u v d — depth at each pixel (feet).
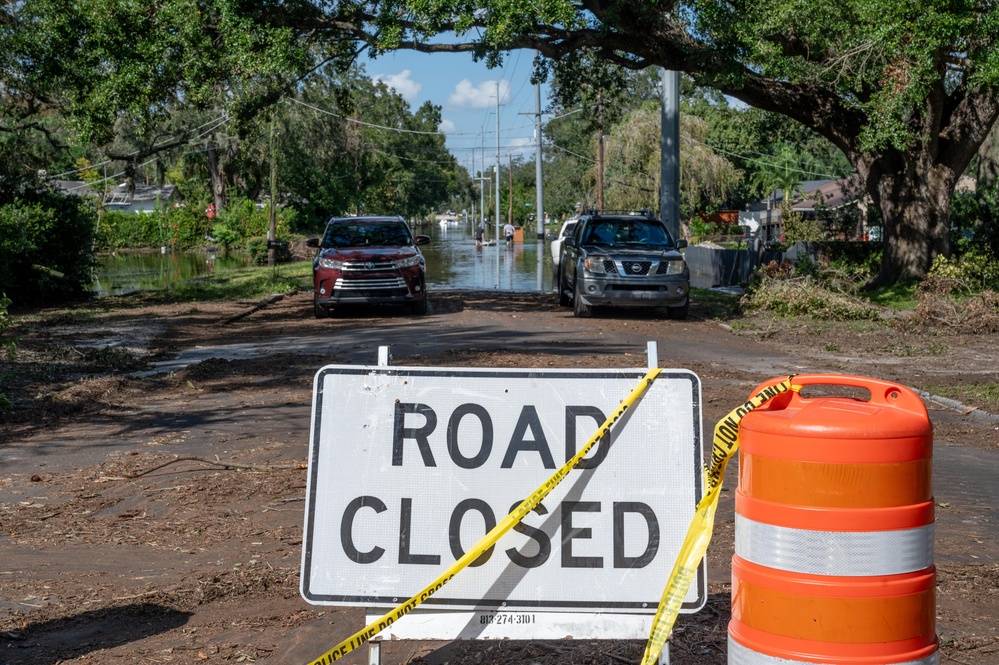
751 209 275.39
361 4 67.82
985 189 93.91
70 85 73.61
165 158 216.33
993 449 27.22
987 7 64.49
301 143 209.26
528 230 431.02
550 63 84.02
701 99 245.45
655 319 63.67
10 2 74.02
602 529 11.35
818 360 44.91
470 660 13.21
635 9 63.87
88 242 88.63
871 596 8.79
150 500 21.65
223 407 32.86
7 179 84.84
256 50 65.31
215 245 217.97
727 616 14.73
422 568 11.41
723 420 10.07
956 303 59.72
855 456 8.77
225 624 14.75
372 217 70.90
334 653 10.51
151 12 67.26
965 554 18.19
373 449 11.59
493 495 11.50
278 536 19.01
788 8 62.90
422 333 54.29
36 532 19.48
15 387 36.42
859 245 95.14
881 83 72.02
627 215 68.85
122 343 51.06
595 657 13.15
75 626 14.69
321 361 43.19
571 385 11.63
